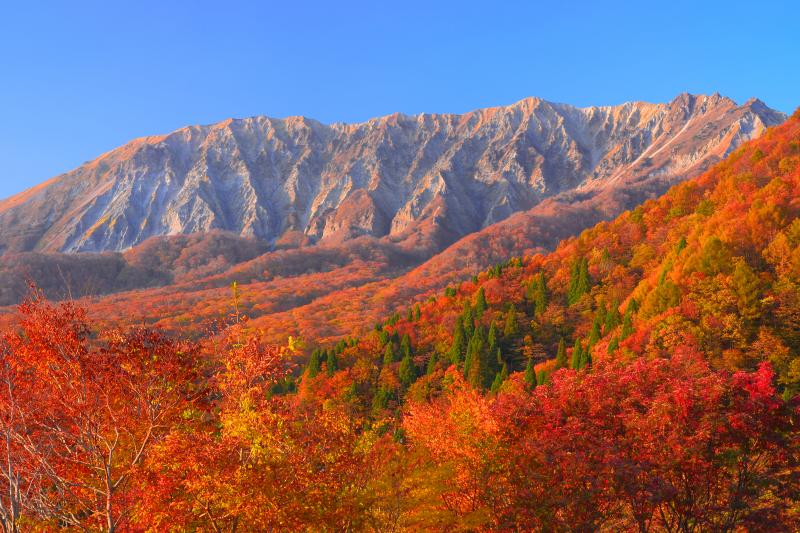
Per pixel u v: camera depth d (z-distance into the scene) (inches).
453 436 826.8
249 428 561.3
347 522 604.4
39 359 559.5
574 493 693.9
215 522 589.9
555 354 3336.6
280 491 550.3
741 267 2316.7
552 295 4010.8
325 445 603.5
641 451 709.3
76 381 578.9
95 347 594.2
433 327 3841.0
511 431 783.1
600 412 757.3
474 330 3491.6
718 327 2175.2
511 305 3752.5
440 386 2888.8
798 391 1865.2
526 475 732.0
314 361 3373.5
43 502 587.5
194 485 543.8
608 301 3555.6
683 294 2508.6
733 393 723.4
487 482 765.3
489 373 2987.2
